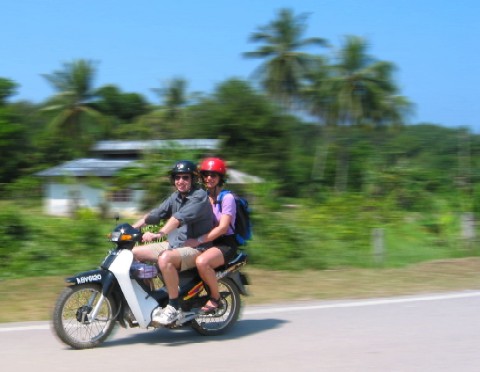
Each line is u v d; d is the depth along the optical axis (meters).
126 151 43.34
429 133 52.91
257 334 6.84
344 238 15.56
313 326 7.19
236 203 6.84
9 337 6.65
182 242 6.63
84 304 6.48
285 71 52.66
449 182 25.36
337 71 51.31
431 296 8.97
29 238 12.53
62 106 53.00
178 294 6.52
